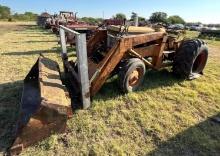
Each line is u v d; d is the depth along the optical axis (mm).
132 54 4012
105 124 3270
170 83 4828
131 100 3979
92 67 3926
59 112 2797
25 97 3514
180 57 4707
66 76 4695
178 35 5383
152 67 4590
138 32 4340
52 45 10320
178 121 3416
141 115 3516
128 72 3906
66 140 2881
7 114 3422
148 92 4355
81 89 3439
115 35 4266
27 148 2684
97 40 4734
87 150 2729
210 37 19812
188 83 4898
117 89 4332
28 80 4094
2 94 4137
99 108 3643
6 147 2707
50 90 3045
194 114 3658
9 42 11297
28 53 8094
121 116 3494
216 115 3656
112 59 3686
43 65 3830
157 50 4566
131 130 3150
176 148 2830
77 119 3324
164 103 3963
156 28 4867
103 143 2855
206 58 5234
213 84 4949
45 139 2814
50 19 22250
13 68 5902
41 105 2645
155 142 2924
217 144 2922
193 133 3123
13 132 2982
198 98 4227
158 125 3271
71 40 8289
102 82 3732
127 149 2768
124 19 4262
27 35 15406
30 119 2617
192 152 2775
